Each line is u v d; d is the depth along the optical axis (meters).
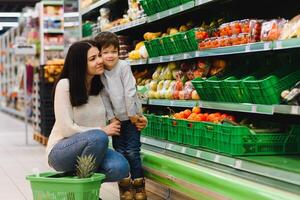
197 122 3.67
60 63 8.24
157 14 4.34
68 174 3.51
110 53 3.76
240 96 3.19
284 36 2.86
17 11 20.66
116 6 5.96
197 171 3.22
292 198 2.38
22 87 14.59
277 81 2.93
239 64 4.04
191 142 3.77
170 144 4.04
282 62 3.64
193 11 4.53
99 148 3.34
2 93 20.47
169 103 4.29
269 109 2.90
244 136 3.17
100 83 3.68
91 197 3.14
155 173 3.88
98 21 6.03
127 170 3.54
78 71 3.46
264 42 2.98
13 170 6.16
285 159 3.02
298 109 2.67
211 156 3.37
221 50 3.45
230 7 4.14
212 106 3.57
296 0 3.66
